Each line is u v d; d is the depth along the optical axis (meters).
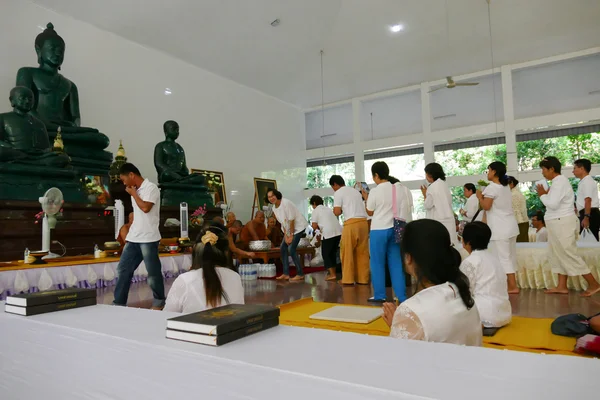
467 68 10.66
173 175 7.77
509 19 8.62
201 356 0.91
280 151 12.16
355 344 0.99
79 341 1.10
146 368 0.89
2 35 6.55
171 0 7.57
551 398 0.66
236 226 6.67
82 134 6.61
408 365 0.83
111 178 6.91
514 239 4.40
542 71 10.27
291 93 12.00
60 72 7.18
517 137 10.54
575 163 5.37
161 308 3.80
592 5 8.14
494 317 2.66
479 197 4.45
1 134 5.84
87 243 5.87
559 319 2.53
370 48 9.88
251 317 1.10
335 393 0.71
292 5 8.47
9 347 1.14
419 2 8.35
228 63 9.81
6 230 5.07
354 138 12.40
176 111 9.15
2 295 4.07
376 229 3.91
